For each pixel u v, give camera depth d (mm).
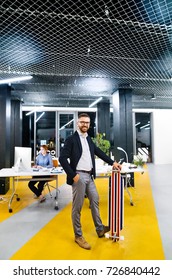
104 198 4875
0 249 2479
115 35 3090
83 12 2588
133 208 4039
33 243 2625
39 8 2523
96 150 2842
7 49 3516
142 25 2844
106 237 2750
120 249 2453
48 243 2621
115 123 6332
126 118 6109
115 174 2756
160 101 8516
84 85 5785
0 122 5441
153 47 3488
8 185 5625
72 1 2396
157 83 5641
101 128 8539
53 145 10523
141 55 3803
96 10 2551
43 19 2703
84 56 3818
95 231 2969
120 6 2477
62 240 2705
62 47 3457
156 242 2627
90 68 4430
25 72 4645
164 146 11766
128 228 3076
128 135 6078
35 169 4328
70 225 3230
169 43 3361
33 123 10500
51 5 2461
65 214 3760
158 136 11680
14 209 4047
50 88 6086
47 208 4113
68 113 10578
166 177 7570
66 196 5094
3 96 5484
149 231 2963
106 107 8625
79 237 2572
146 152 12039
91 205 2746
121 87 6000
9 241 2689
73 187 2537
